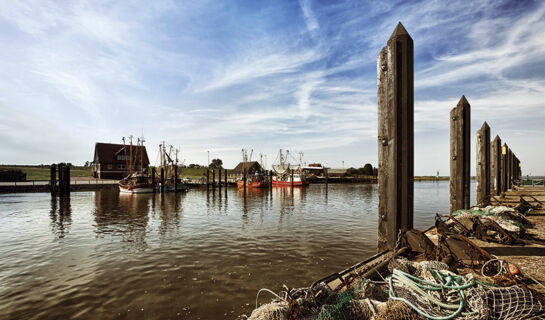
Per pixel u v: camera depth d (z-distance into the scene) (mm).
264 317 2754
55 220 20312
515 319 2631
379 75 5781
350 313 2879
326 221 19469
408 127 5344
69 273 9391
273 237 14477
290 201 34844
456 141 9820
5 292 7918
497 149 18062
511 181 26219
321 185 80312
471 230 6914
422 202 32656
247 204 31312
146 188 46438
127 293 7770
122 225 18312
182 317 6469
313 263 10156
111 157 67938
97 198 37688
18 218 21250
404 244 5207
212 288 8055
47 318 6523
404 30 5406
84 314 6676
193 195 44562
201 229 16844
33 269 9812
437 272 3404
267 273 9203
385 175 5609
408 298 3006
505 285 3664
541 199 15320
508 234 6348
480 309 2697
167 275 9117
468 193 9586
